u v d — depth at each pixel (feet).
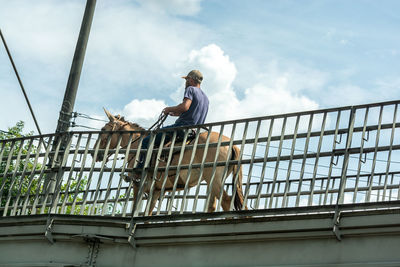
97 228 32.22
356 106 28.35
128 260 31.45
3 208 36.52
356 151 27.71
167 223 30.66
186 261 29.99
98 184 33.60
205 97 37.24
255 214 28.35
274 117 30.32
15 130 60.23
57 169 35.27
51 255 33.04
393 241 25.32
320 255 26.78
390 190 37.35
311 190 28.12
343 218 26.45
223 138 34.06
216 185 33.17
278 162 29.55
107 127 42.01
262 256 28.14
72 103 47.32
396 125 27.61
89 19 48.91
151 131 33.94
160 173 36.01
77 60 48.06
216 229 29.30
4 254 34.32
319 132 29.09
